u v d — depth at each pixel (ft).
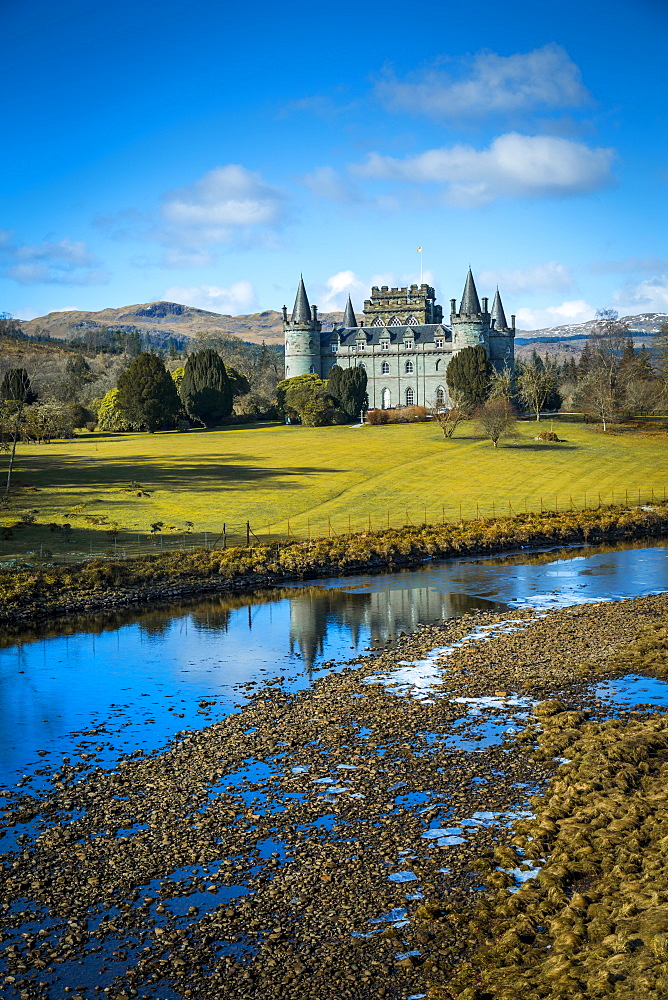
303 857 60.44
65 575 148.25
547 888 55.93
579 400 462.60
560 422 395.34
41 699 94.07
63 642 118.62
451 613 131.64
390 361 533.55
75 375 571.28
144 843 62.64
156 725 85.97
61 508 212.43
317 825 65.00
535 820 64.54
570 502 229.25
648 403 424.46
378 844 62.13
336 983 48.37
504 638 115.65
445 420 353.72
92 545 175.42
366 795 69.67
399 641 116.16
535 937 52.03
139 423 420.77
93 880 57.98
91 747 80.33
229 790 71.05
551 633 116.88
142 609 139.64
